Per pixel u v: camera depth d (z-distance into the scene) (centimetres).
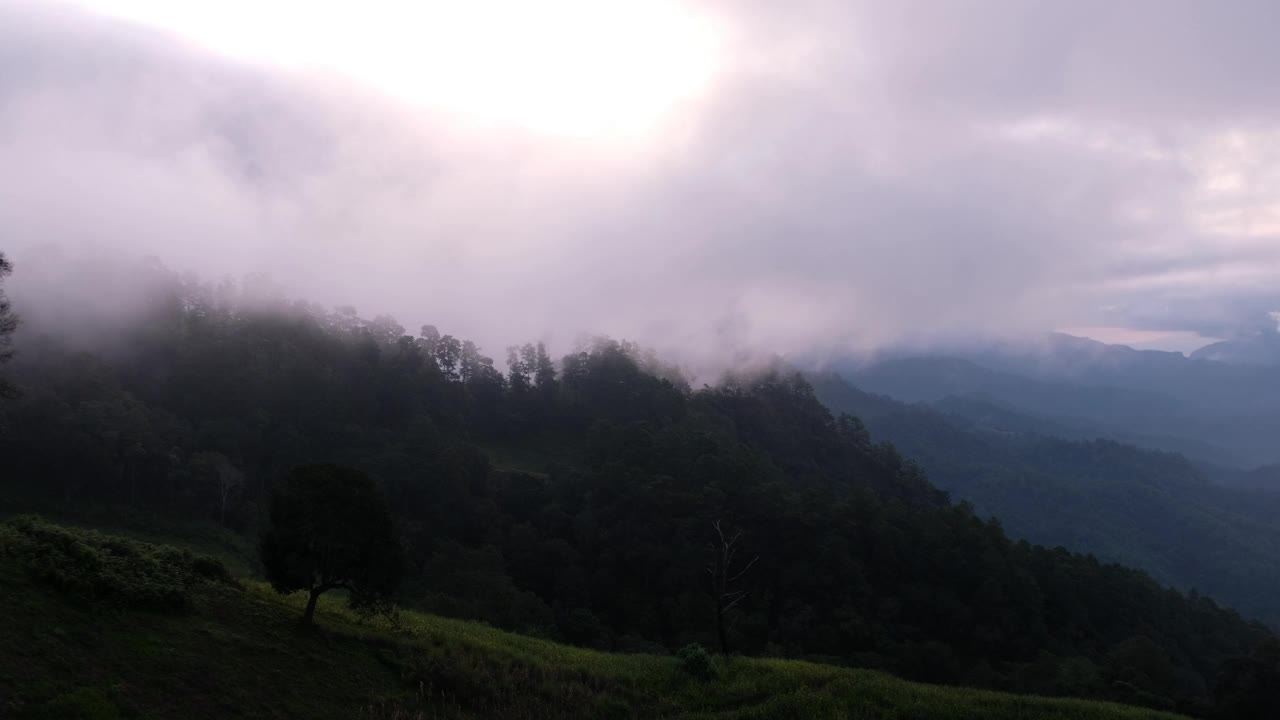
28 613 1797
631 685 2820
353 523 2297
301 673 2131
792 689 2880
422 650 2555
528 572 6550
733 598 6481
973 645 6400
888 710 2739
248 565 5584
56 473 6078
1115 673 5222
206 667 1956
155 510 6256
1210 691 5491
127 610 2008
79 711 1608
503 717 2325
